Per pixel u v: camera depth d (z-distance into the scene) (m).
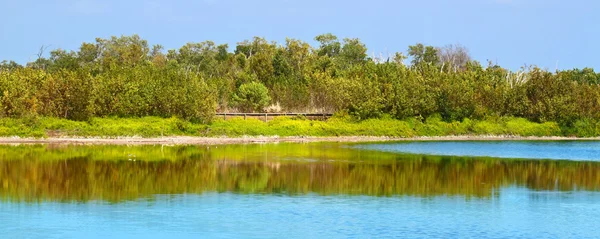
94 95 68.69
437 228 27.03
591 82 125.69
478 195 34.53
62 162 45.78
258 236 25.67
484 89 88.88
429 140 74.69
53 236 25.52
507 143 71.19
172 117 70.50
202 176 40.25
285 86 88.12
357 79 83.81
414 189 36.31
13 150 53.47
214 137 68.50
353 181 38.91
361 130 76.38
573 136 84.50
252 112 81.81
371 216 29.17
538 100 87.88
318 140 70.88
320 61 106.12
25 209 30.06
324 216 29.09
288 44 109.56
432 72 91.69
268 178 39.72
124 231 26.30
